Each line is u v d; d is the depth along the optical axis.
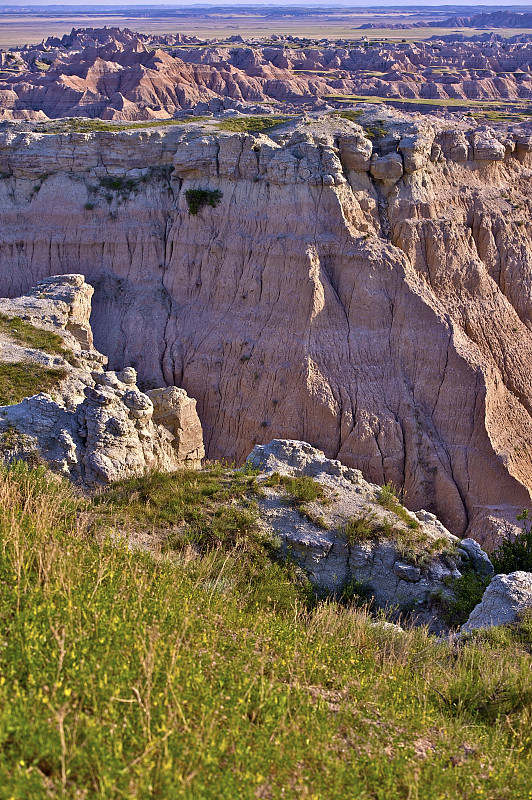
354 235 44.19
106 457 19.86
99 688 8.27
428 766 8.97
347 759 8.76
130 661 9.04
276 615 14.17
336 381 41.94
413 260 44.81
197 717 8.48
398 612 17.41
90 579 11.34
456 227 45.78
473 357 42.19
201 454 30.67
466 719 11.15
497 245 47.12
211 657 10.06
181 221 48.06
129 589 11.31
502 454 40.31
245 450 42.84
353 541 18.38
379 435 40.69
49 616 9.31
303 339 42.84
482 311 44.78
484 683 12.03
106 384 24.17
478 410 41.03
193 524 17.73
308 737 8.79
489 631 14.30
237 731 8.33
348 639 13.27
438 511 39.66
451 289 44.94
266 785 7.88
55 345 33.19
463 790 8.85
